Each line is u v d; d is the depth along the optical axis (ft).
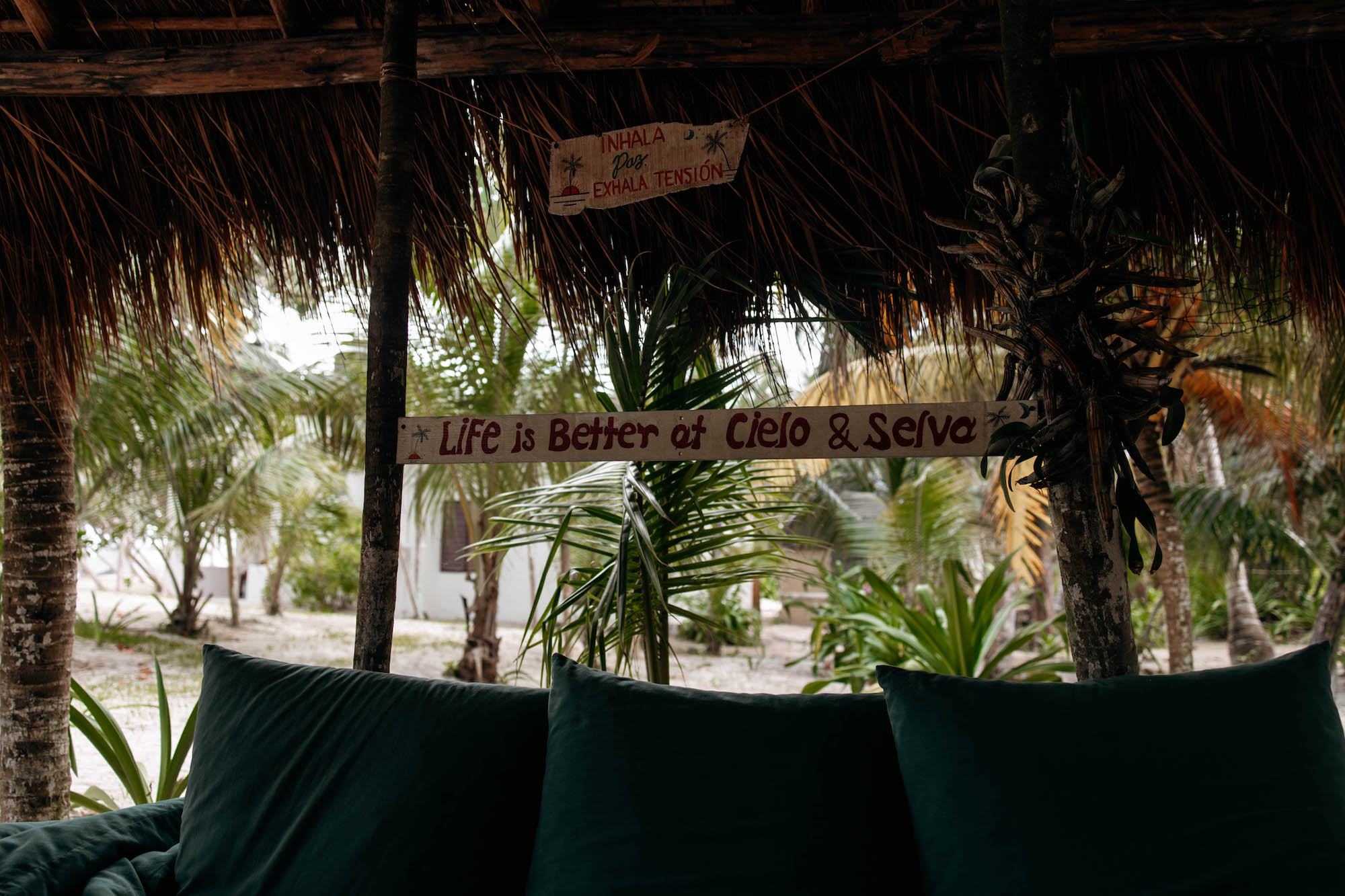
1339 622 22.11
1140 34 6.17
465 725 4.69
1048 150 4.84
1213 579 26.96
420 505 20.71
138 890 4.46
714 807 4.11
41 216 7.50
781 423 5.28
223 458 27.73
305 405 24.26
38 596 8.12
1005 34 5.01
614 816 4.16
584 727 4.47
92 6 7.05
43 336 7.72
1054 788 3.86
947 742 4.12
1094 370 4.54
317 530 41.04
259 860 4.52
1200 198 6.54
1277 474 21.95
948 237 6.91
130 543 36.96
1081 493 4.91
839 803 4.14
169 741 8.21
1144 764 3.87
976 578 28.14
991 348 7.18
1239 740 3.88
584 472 7.18
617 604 5.86
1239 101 6.48
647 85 6.92
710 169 6.39
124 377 17.62
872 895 3.95
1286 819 3.68
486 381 17.37
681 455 5.38
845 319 7.29
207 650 5.53
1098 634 4.83
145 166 7.51
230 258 7.82
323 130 7.18
